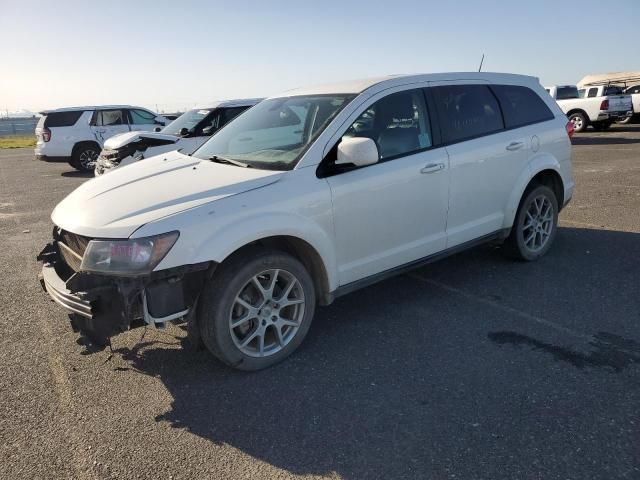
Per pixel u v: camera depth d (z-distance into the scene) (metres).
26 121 54.66
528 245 5.27
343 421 2.87
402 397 3.07
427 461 2.54
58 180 13.27
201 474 2.50
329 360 3.54
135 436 2.79
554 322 3.96
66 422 2.93
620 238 6.08
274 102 4.58
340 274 3.75
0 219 8.45
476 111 4.70
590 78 32.38
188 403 3.08
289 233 3.35
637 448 2.57
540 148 5.13
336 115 3.80
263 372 3.41
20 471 2.54
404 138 4.12
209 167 3.78
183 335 3.96
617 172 10.71
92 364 3.56
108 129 15.12
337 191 3.61
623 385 3.10
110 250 2.93
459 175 4.38
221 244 3.07
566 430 2.72
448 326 3.97
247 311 3.34
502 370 3.32
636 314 4.05
